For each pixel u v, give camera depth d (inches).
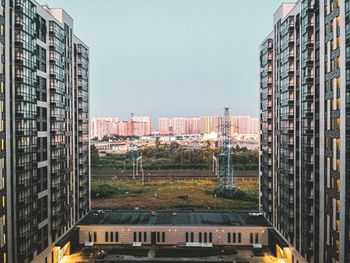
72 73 2657.5
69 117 2566.4
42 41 2139.5
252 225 2596.0
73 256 2381.9
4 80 1672.0
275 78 2600.9
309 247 1907.0
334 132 1633.9
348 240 1482.5
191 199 3927.2
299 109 2095.2
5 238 1662.2
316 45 1872.5
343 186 1518.2
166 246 2544.3
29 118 1865.2
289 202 2193.7
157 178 5398.6
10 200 1708.9
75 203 2667.3
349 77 1469.0
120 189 4510.3
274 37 2637.8
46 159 2160.4
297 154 2138.3
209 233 2559.1
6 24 1695.4
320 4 1788.9
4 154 1660.9
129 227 2568.9
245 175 5580.7
